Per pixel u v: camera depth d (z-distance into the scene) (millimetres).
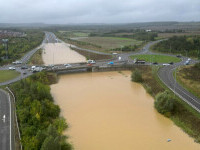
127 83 141000
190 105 92000
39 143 61344
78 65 178125
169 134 77688
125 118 90188
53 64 183625
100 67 172250
